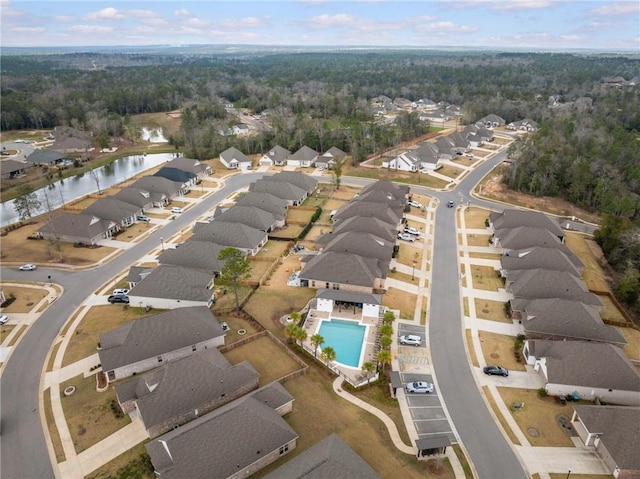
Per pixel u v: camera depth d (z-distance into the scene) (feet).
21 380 185.68
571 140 489.26
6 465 148.15
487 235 329.93
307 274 251.19
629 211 338.13
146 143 643.86
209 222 326.44
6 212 393.09
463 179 461.37
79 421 164.45
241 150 555.28
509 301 237.25
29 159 515.91
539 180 413.39
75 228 312.91
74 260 288.71
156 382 167.63
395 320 226.38
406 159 482.28
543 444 157.28
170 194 395.55
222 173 483.51
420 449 146.92
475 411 171.73
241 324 222.28
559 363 181.98
